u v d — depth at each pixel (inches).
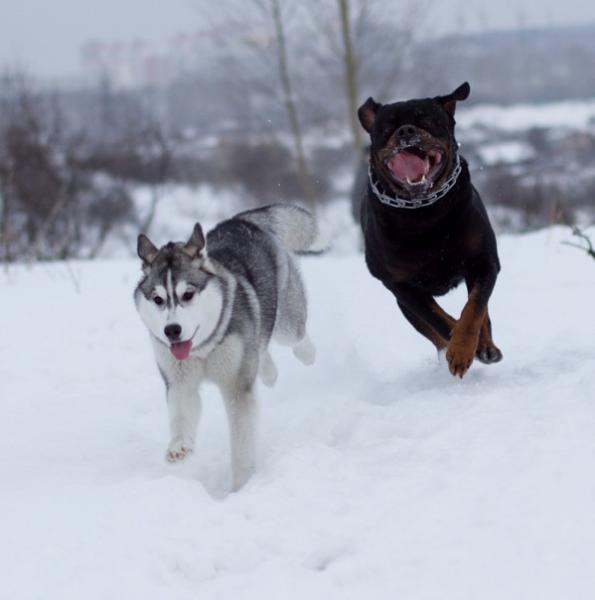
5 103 756.0
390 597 137.9
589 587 134.4
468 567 143.4
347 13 920.3
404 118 238.5
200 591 146.4
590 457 173.6
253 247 245.8
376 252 253.6
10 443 239.1
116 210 751.1
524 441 186.1
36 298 412.8
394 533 157.2
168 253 213.0
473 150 981.2
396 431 210.8
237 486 208.2
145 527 167.0
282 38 957.8
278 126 986.7
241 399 216.7
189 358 214.1
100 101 1041.5
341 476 185.9
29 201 684.7
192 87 1163.9
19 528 169.0
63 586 145.6
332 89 967.6
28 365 314.7
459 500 165.5
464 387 236.1
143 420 260.2
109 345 335.6
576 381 217.9
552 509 156.7
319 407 237.5
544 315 316.5
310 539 160.4
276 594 141.8
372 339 314.5
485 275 247.4
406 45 951.6
